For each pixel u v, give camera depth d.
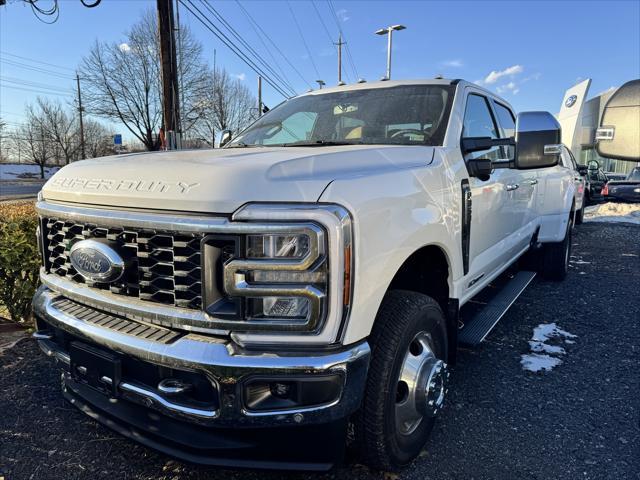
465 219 2.81
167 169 2.01
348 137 3.16
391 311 2.19
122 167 2.17
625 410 2.97
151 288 1.99
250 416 1.78
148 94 39.19
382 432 2.11
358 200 1.86
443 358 2.62
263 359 1.75
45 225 2.47
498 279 4.98
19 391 3.15
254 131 3.62
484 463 2.44
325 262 1.73
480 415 2.90
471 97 3.41
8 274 4.14
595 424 2.81
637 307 5.08
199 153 2.36
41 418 2.85
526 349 3.94
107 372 2.06
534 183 4.64
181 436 1.99
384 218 1.98
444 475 2.34
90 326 2.11
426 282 2.79
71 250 2.19
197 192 1.82
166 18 12.69
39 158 59.53
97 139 60.00
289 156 2.02
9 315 4.67
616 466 2.42
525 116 2.78
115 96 39.12
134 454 2.54
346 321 1.79
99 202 2.09
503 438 2.67
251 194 1.75
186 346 1.82
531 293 5.62
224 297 1.83
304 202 1.75
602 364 3.64
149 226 1.90
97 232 2.13
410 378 2.30
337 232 1.73
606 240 10.04
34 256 4.18
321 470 1.94
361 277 1.83
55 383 3.27
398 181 2.18
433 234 2.39
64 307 2.32
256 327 1.77
